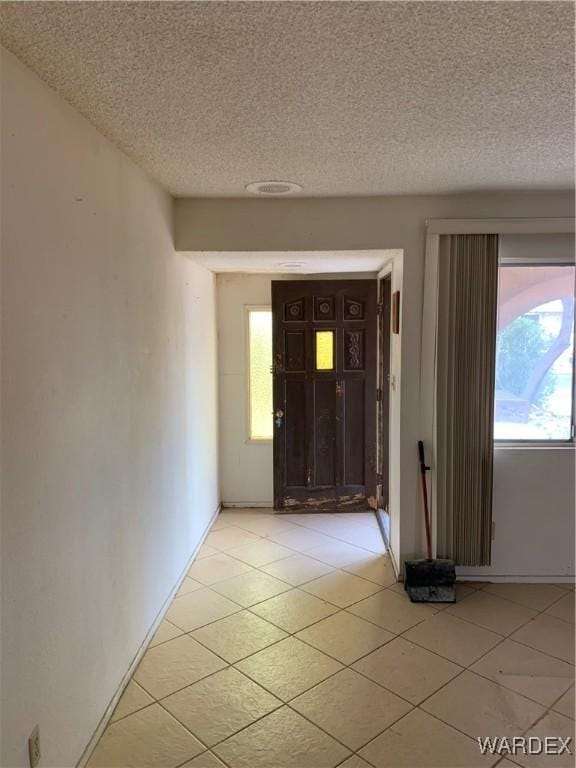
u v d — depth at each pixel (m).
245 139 2.36
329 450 4.96
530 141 2.42
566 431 3.66
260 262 4.07
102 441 2.27
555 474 3.58
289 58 1.64
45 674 1.79
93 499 2.17
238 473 5.19
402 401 3.52
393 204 3.43
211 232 3.47
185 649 2.86
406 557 3.60
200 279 4.29
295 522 4.79
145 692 2.51
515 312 3.61
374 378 4.88
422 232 3.43
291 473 4.98
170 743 2.20
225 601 3.38
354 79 1.80
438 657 2.79
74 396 1.99
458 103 1.99
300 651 2.84
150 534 2.95
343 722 2.32
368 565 3.90
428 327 3.45
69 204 1.96
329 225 3.46
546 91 1.90
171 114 2.07
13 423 1.59
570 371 3.62
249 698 2.47
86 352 2.10
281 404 4.90
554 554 3.62
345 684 2.57
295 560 3.99
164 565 3.25
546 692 2.51
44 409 1.77
